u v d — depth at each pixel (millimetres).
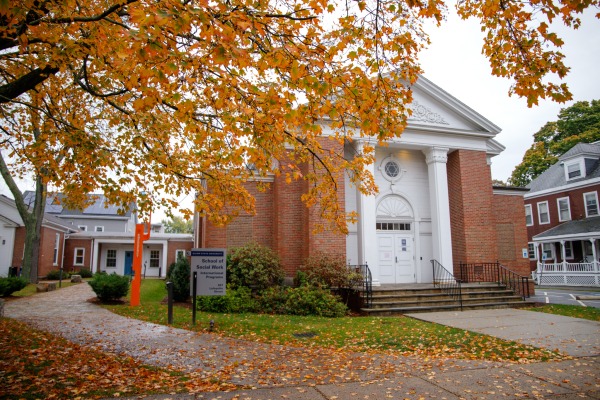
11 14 4785
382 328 9938
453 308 13312
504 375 5906
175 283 15102
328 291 13180
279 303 13133
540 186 35688
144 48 3561
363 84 4844
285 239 15602
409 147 17375
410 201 17609
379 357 7016
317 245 14828
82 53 5957
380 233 17188
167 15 3270
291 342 8234
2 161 20797
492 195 17547
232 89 4789
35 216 21938
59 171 7488
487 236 17047
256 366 6348
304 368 6246
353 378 5727
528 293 17469
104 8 6094
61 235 32375
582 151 31562
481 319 11281
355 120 5934
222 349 7492
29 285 21219
